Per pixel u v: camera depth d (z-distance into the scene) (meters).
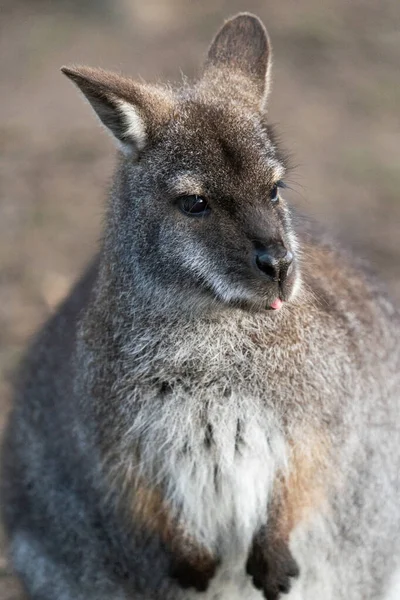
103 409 11.31
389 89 26.02
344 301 12.35
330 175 22.31
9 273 19.58
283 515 11.45
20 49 28.06
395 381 12.83
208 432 11.14
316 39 28.31
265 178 10.52
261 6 30.33
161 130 10.81
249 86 11.66
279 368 10.96
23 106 25.28
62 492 12.70
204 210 10.48
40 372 13.20
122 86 10.97
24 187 22.12
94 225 20.81
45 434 12.92
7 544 13.88
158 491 11.51
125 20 29.38
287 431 11.14
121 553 12.34
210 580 11.98
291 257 10.36
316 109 24.98
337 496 12.03
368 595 12.83
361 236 20.17
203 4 30.59
